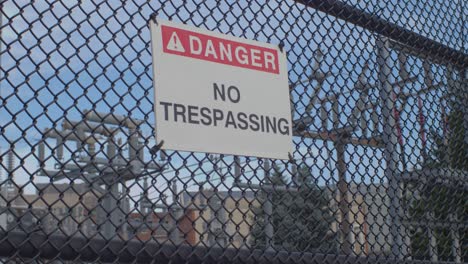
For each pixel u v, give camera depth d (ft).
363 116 10.06
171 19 7.93
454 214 11.34
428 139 11.15
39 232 6.59
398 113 10.71
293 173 8.87
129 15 7.53
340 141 9.62
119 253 7.09
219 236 8.13
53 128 6.68
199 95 7.77
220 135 7.82
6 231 6.37
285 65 8.82
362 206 9.97
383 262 9.98
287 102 8.63
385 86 10.57
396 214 10.30
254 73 8.41
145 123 7.34
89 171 7.08
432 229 10.93
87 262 6.86
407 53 11.21
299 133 9.08
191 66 7.81
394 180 10.37
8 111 6.42
